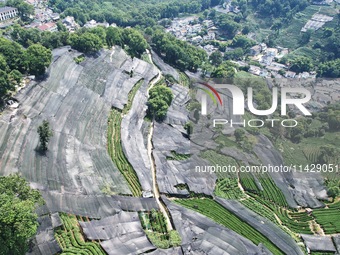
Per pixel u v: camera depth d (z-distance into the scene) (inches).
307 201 3661.4
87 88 4672.7
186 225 3171.8
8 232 2260.1
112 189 3410.4
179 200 3538.4
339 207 3636.8
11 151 3408.0
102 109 4463.6
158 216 3243.1
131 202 3307.1
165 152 4045.3
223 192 3690.9
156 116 4591.5
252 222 3358.8
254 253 3002.0
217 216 3410.4
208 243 2997.0
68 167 3484.3
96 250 2758.4
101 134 4099.4
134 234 2962.6
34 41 5959.6
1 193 2456.9
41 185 3198.8
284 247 3154.5
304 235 3344.0
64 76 4655.5
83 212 3073.3
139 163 3836.1
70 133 3900.1
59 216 2957.7
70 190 3260.3
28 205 2412.6
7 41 4446.4
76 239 2832.2
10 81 3951.8
